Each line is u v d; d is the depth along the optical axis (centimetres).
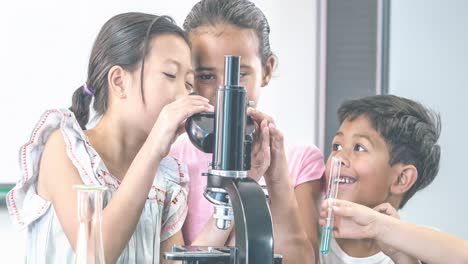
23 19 230
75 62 235
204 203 157
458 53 273
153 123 138
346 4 262
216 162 107
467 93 272
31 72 231
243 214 101
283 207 139
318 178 166
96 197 104
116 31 140
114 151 142
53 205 137
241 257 100
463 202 274
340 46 262
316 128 261
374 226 153
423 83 271
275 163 135
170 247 147
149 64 137
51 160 137
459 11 273
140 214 129
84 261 103
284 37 259
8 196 141
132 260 140
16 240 225
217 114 107
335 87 262
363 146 165
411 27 269
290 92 259
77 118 147
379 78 264
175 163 154
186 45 141
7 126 228
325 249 144
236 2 156
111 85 139
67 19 234
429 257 155
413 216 271
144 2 243
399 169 167
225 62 106
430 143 171
